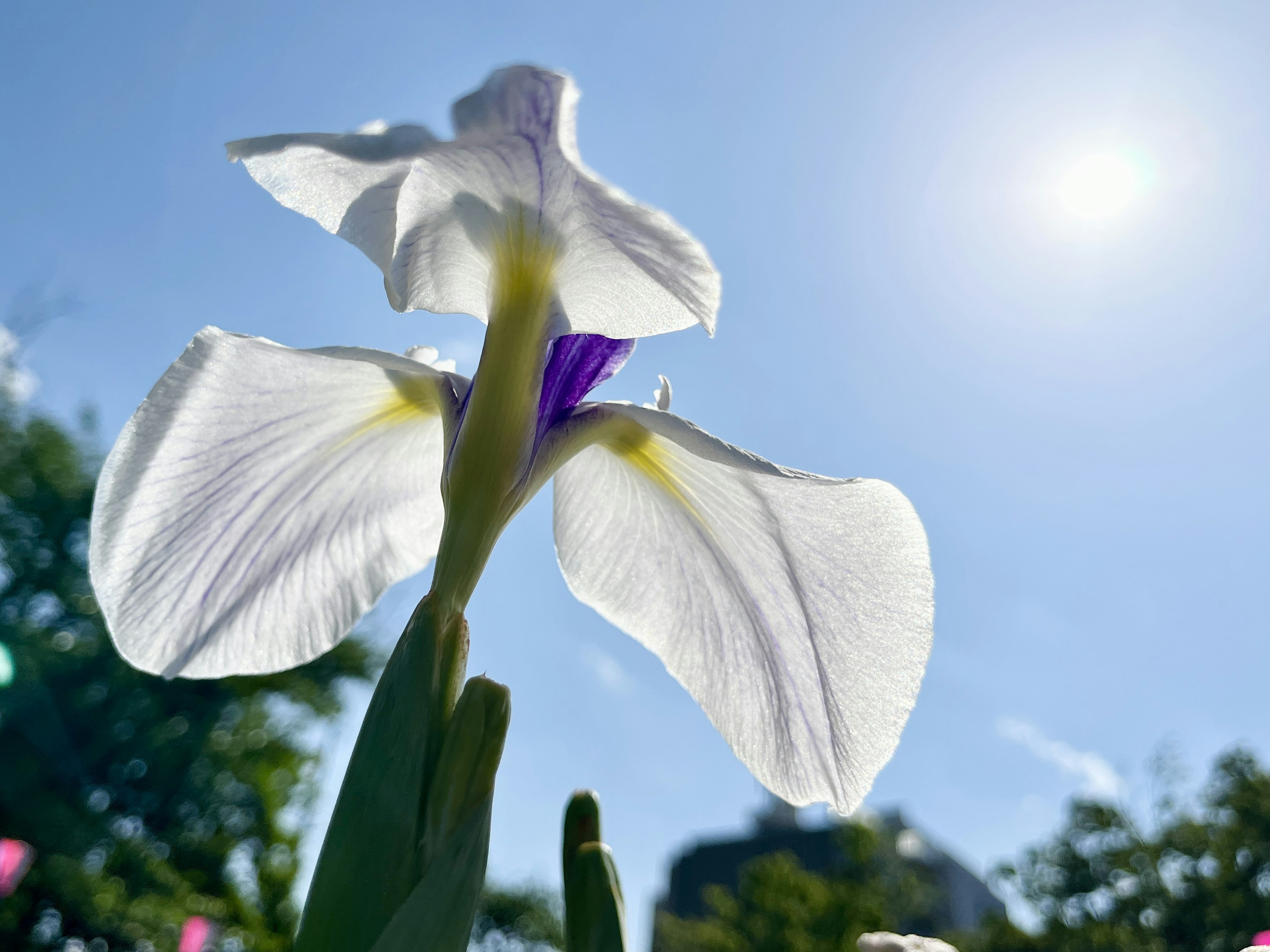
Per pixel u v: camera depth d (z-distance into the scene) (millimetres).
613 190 97
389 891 92
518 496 116
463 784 95
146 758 1651
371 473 163
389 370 149
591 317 118
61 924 1296
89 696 1715
